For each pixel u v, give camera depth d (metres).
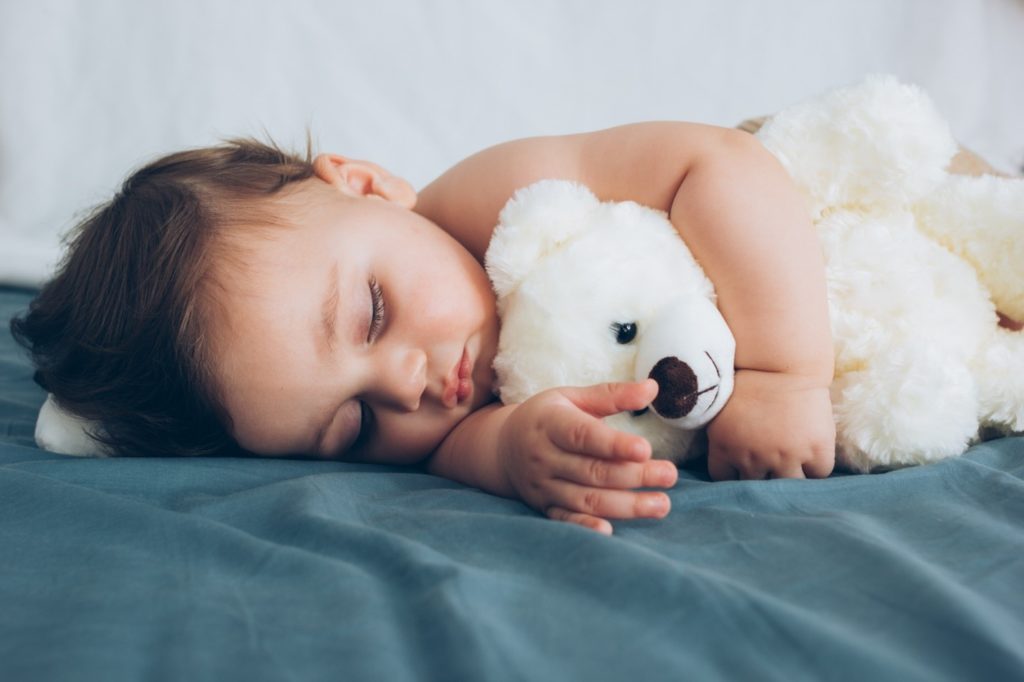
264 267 1.00
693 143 1.06
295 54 2.07
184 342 1.01
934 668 0.54
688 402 0.87
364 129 2.05
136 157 2.04
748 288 0.95
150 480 0.92
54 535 0.77
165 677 0.56
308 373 0.99
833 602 0.61
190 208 1.06
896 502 0.81
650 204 1.07
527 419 0.82
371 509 0.83
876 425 0.91
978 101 2.15
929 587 0.59
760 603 0.57
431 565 0.64
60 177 2.04
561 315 0.92
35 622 0.64
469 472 0.98
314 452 1.07
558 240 0.97
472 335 1.05
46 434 1.12
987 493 0.80
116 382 1.06
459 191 1.19
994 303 1.08
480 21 2.08
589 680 0.53
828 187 1.05
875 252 1.01
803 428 0.90
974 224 1.04
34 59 2.05
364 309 1.01
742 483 0.83
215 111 2.04
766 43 2.11
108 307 1.07
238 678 0.55
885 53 2.14
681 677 0.53
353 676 0.54
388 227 1.07
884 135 1.00
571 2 2.10
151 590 0.67
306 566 0.68
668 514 0.80
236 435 1.05
